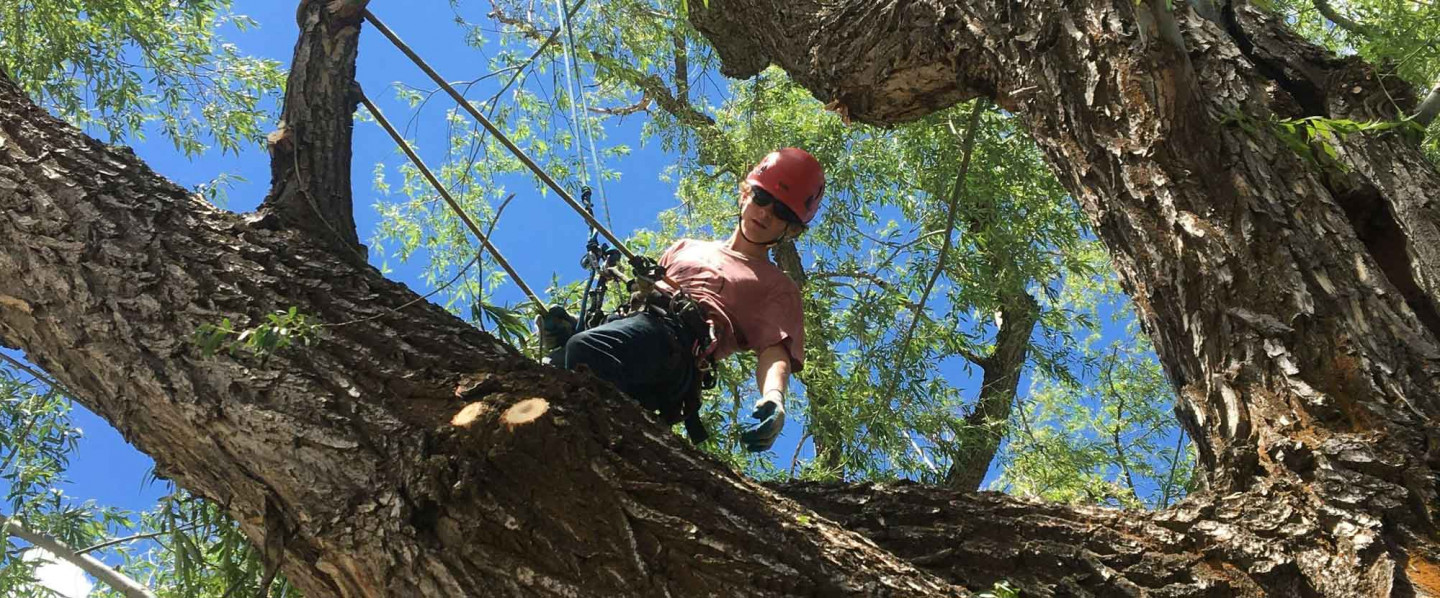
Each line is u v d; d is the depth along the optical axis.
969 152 4.75
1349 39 4.31
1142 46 2.83
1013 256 5.99
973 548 2.19
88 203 2.16
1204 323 2.48
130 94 5.48
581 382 1.92
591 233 2.57
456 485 1.70
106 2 5.13
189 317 1.99
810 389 5.36
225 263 2.10
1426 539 1.96
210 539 2.68
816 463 4.97
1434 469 2.04
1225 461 2.29
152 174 2.30
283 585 2.27
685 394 2.37
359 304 2.08
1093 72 2.95
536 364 1.99
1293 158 2.64
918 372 5.59
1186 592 2.07
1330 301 2.34
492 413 1.78
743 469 4.79
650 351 2.27
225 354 1.93
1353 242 2.44
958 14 3.51
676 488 1.79
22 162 2.22
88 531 3.38
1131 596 2.08
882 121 4.10
